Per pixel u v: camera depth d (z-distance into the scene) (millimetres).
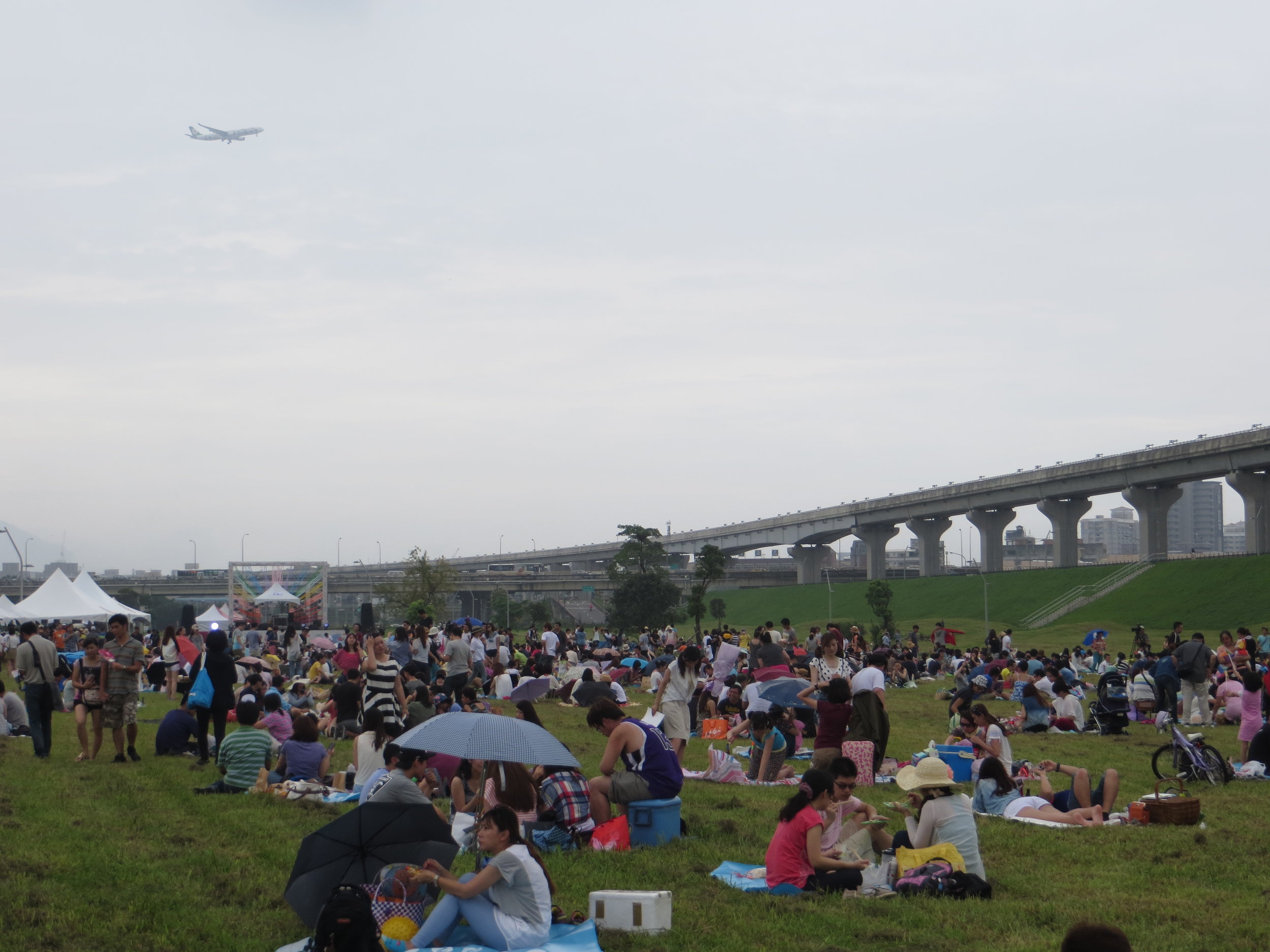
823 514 146500
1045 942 7797
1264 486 90688
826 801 9508
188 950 7527
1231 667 28344
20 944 7477
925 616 103688
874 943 7859
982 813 12797
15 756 16484
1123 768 17609
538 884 7727
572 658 35625
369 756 13453
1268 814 13102
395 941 7637
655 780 11086
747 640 40844
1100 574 99062
